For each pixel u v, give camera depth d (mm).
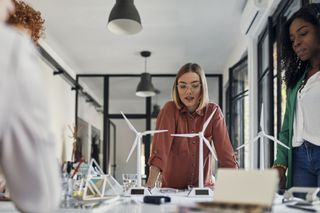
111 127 7496
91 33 4977
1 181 1078
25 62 569
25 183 573
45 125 578
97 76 7500
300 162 1547
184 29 4824
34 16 1299
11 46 569
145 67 6961
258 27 3949
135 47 5648
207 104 1850
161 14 4285
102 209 899
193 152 1797
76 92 7387
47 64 5418
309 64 1651
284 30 1791
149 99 7582
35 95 567
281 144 1578
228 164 1759
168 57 6242
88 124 7488
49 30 4836
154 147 1798
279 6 3258
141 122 7539
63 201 953
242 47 4992
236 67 5449
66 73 6207
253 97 4176
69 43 5418
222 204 656
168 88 7488
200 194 1381
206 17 4402
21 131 552
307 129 1511
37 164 564
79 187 1144
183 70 1822
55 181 601
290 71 1716
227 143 1800
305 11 1609
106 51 5871
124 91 7562
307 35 1583
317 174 1471
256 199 673
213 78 7359
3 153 558
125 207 1002
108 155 7363
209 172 1817
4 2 747
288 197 1120
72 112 7027
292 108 1599
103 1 3904
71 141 6730
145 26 4699
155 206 1025
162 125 1817
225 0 3939
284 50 1785
